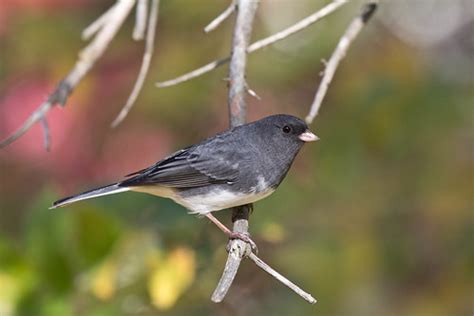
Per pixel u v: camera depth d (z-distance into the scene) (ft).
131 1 24.94
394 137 37.65
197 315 31.12
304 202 36.09
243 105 25.17
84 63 24.36
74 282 26.17
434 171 37.35
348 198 36.83
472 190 37.01
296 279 34.04
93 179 37.83
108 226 26.30
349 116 37.99
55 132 37.24
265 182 26.43
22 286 25.67
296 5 38.52
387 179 37.42
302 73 38.45
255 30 38.45
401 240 36.29
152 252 27.25
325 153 37.76
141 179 26.53
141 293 27.55
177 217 28.25
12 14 38.81
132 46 38.63
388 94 37.99
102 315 26.66
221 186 26.23
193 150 26.71
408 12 42.65
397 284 35.81
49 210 26.22
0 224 37.19
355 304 34.19
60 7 39.17
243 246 22.15
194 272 27.66
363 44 40.27
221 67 37.60
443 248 36.50
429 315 35.40
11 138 22.97
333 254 34.63
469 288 35.86
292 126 26.63
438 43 43.50
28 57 38.34
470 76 40.19
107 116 37.99
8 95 37.88
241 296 33.63
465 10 44.11
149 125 38.17
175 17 38.60
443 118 37.81
